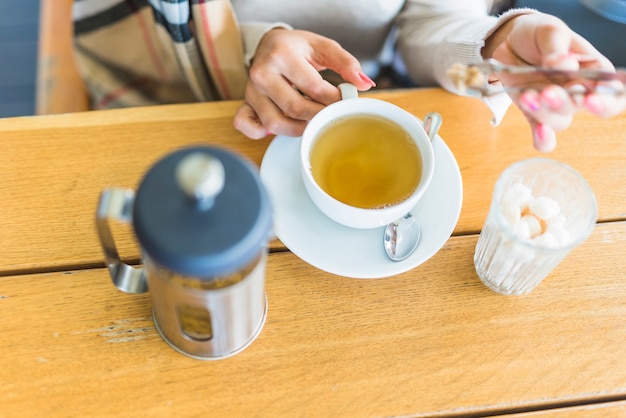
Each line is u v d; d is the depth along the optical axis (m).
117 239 0.62
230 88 0.91
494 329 0.59
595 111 0.57
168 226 0.39
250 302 0.51
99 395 0.54
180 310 0.50
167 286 0.46
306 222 0.63
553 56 0.61
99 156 0.67
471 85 0.66
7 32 1.47
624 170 0.69
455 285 0.62
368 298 0.60
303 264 0.62
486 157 0.70
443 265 0.63
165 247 0.39
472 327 0.59
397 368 0.57
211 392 0.55
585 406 0.55
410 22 0.97
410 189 0.63
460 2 0.92
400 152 0.64
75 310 0.58
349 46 1.03
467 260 0.63
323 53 0.77
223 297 0.46
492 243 0.58
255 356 0.57
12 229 0.62
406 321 0.59
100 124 0.70
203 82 0.91
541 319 0.60
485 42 0.77
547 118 0.62
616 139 0.71
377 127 0.66
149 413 0.53
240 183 0.41
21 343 0.56
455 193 0.65
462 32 0.82
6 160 0.66
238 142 0.70
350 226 0.62
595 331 0.59
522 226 0.57
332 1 0.93
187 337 0.54
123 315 0.58
